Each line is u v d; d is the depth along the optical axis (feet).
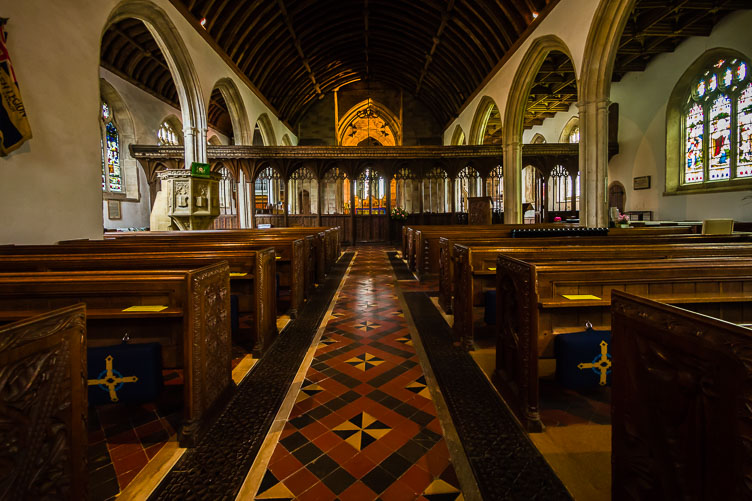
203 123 33.58
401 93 71.46
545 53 33.76
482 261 11.78
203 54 33.53
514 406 7.96
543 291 7.51
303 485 5.97
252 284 11.82
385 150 47.32
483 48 42.14
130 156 44.93
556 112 62.23
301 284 17.04
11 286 6.99
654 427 4.32
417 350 11.77
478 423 7.64
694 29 35.60
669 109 41.14
